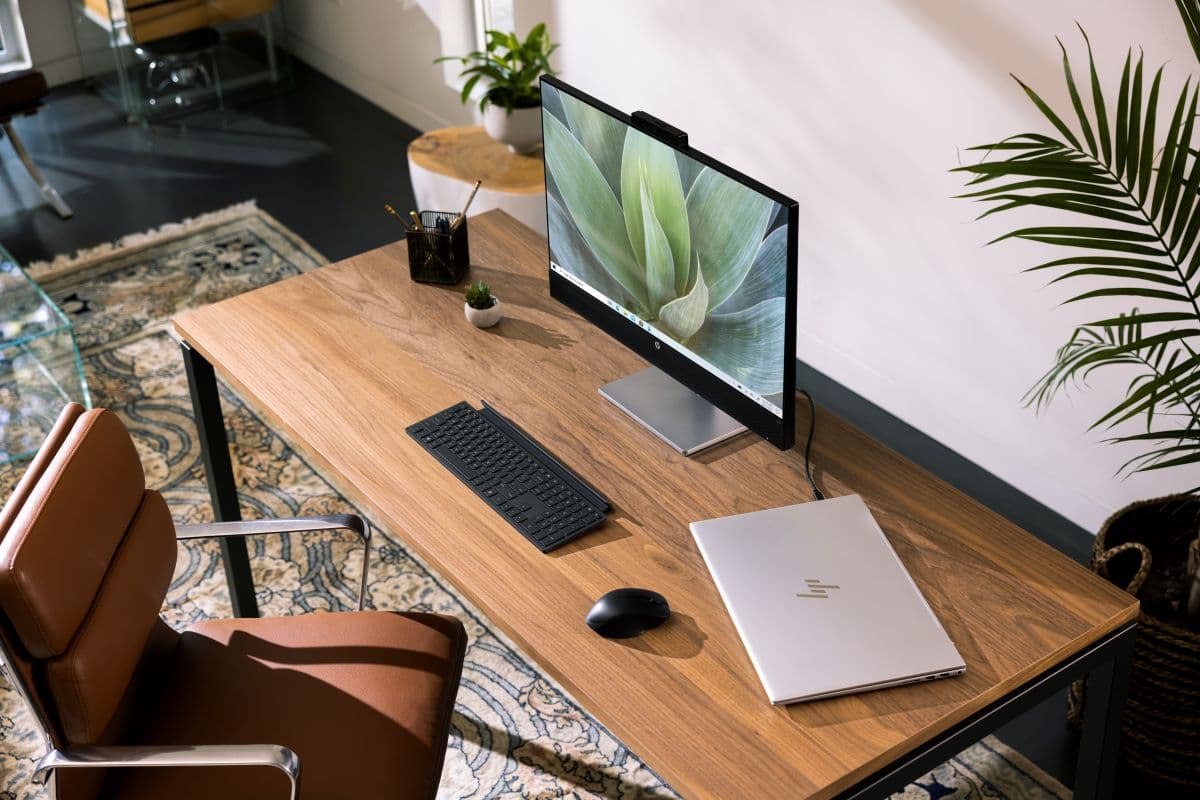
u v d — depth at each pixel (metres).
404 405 2.31
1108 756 2.03
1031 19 2.74
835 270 3.49
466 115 4.74
